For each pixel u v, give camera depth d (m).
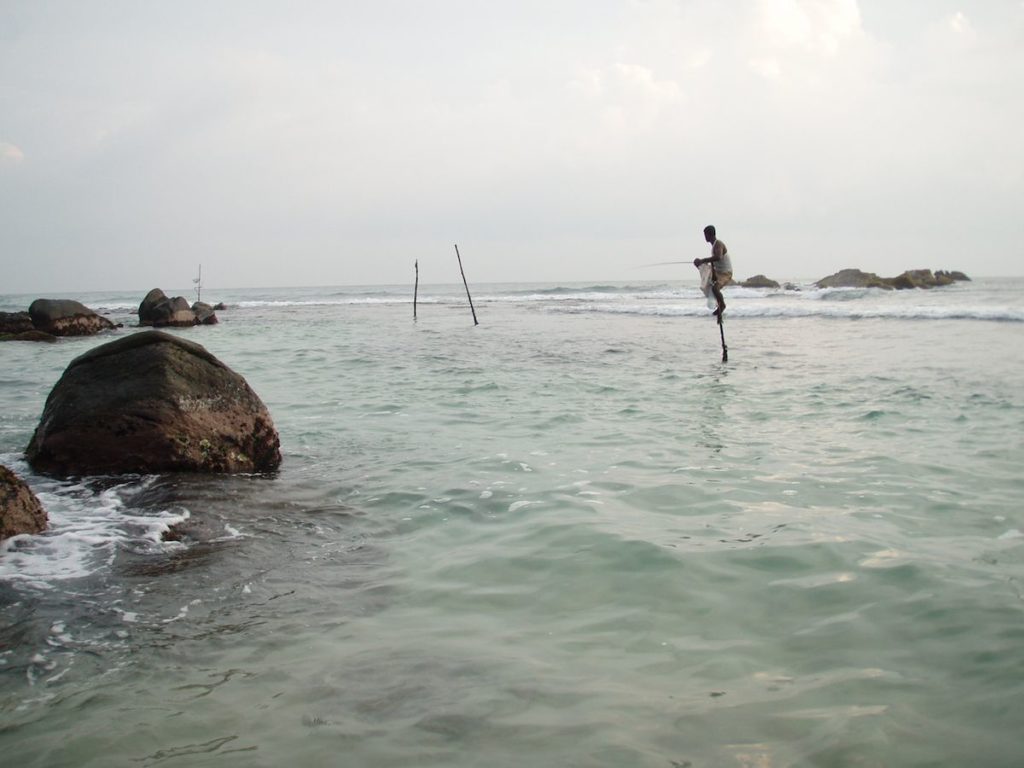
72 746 3.11
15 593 4.78
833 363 16.56
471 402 12.37
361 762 2.94
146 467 7.86
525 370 16.56
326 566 5.29
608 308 41.94
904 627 3.98
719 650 3.82
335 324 35.03
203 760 2.98
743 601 4.40
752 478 7.22
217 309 53.81
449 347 22.33
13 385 14.71
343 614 4.44
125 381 7.99
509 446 8.98
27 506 6.01
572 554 5.25
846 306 34.53
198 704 3.43
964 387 12.55
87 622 4.36
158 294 35.09
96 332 30.80
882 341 21.11
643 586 4.66
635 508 6.32
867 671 3.55
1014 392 11.91
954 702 3.26
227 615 4.46
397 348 22.16
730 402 11.86
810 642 3.87
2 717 3.36
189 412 7.96
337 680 3.61
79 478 7.68
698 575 4.79
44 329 29.31
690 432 9.57
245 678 3.67
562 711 3.27
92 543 5.75
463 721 3.21
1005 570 4.72
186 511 6.57
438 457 8.50
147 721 3.29
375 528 6.13
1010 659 3.58
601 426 10.10
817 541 5.32
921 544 5.25
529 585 4.77
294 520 6.37
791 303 39.38
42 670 3.80
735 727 3.12
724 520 5.92
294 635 4.16
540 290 92.75
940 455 8.00
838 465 7.68
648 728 3.12
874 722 3.13
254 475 7.93
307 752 3.02
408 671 3.68
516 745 3.02
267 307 57.44
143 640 4.12
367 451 8.93
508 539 5.66
